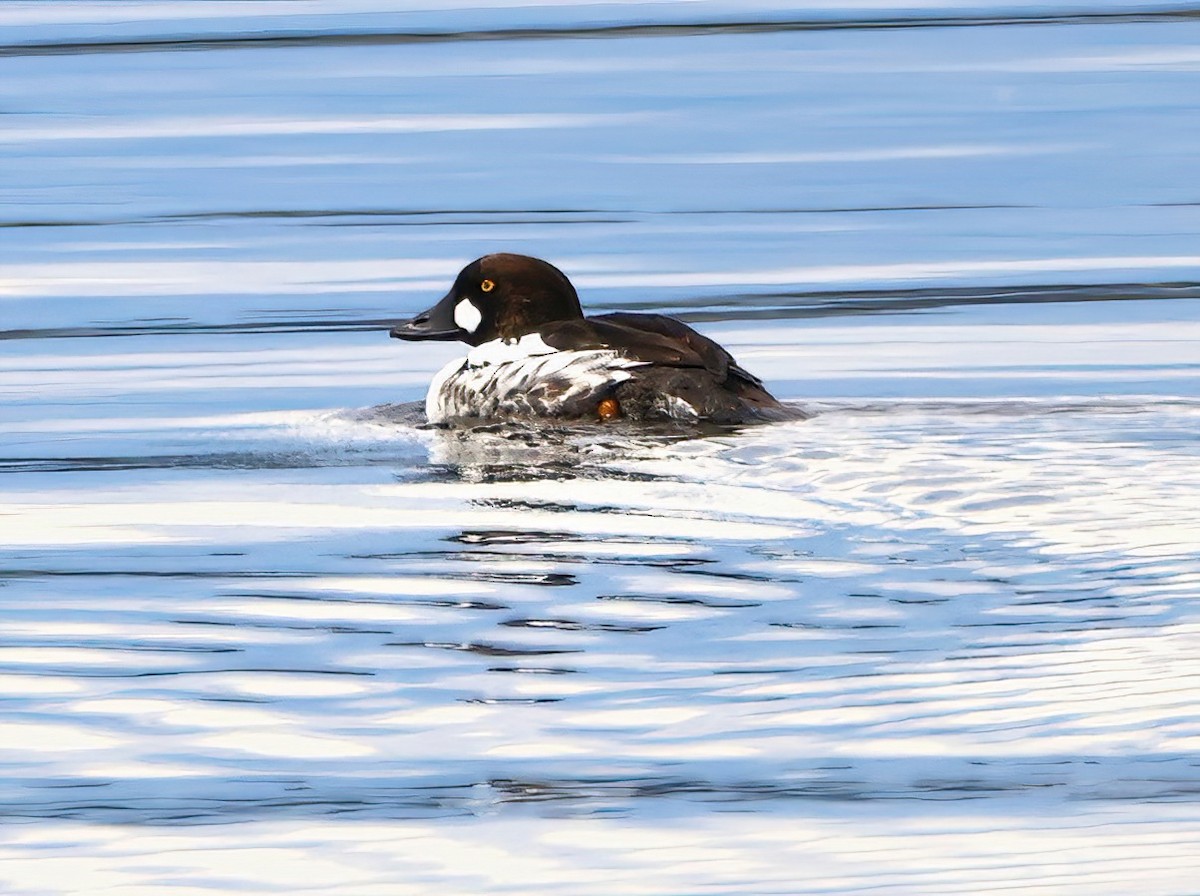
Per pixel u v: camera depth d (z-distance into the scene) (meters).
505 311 15.09
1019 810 7.32
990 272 20.86
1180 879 6.80
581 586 10.09
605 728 8.20
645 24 38.59
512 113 30.58
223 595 10.23
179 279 21.14
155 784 7.81
